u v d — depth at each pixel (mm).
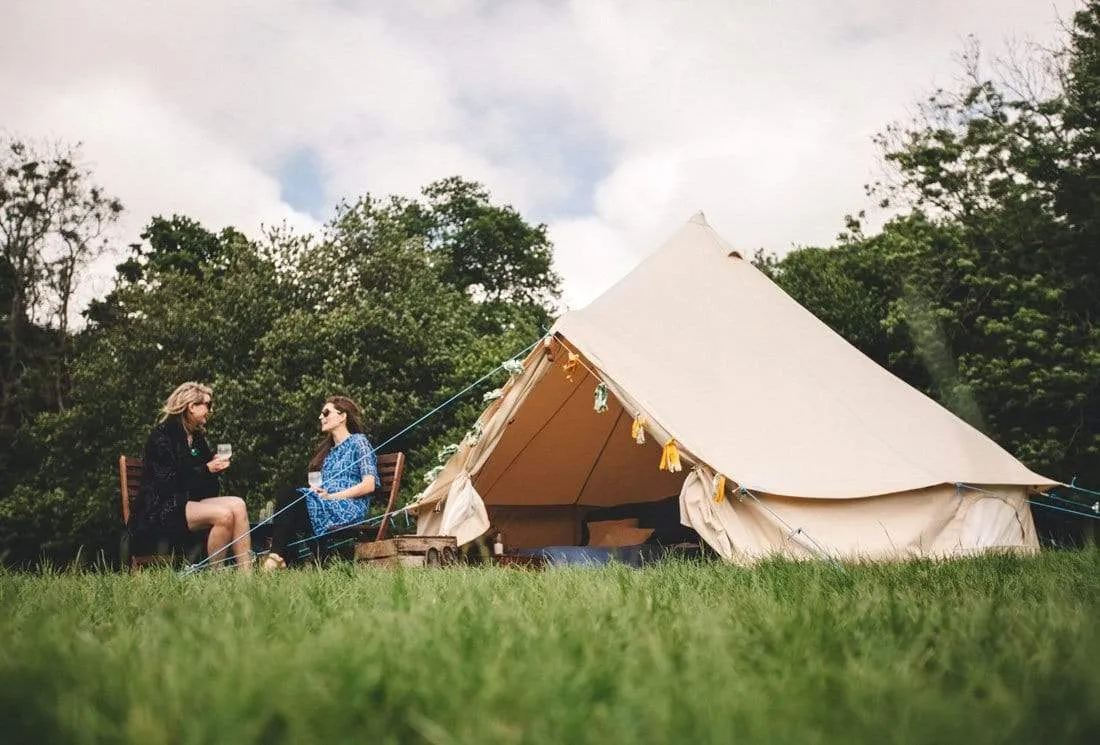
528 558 7184
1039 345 14719
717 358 7488
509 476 9867
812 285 19594
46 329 23125
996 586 2961
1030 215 16250
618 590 2652
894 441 7062
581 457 9812
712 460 6230
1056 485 7293
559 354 7324
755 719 1034
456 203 32906
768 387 7301
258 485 18078
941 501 6578
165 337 19875
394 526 9133
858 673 1314
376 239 21328
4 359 22812
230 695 1102
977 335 16266
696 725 997
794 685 1260
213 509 5516
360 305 19594
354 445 6555
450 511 7227
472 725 1030
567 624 1861
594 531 9812
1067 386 14391
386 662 1324
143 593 2832
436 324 20141
